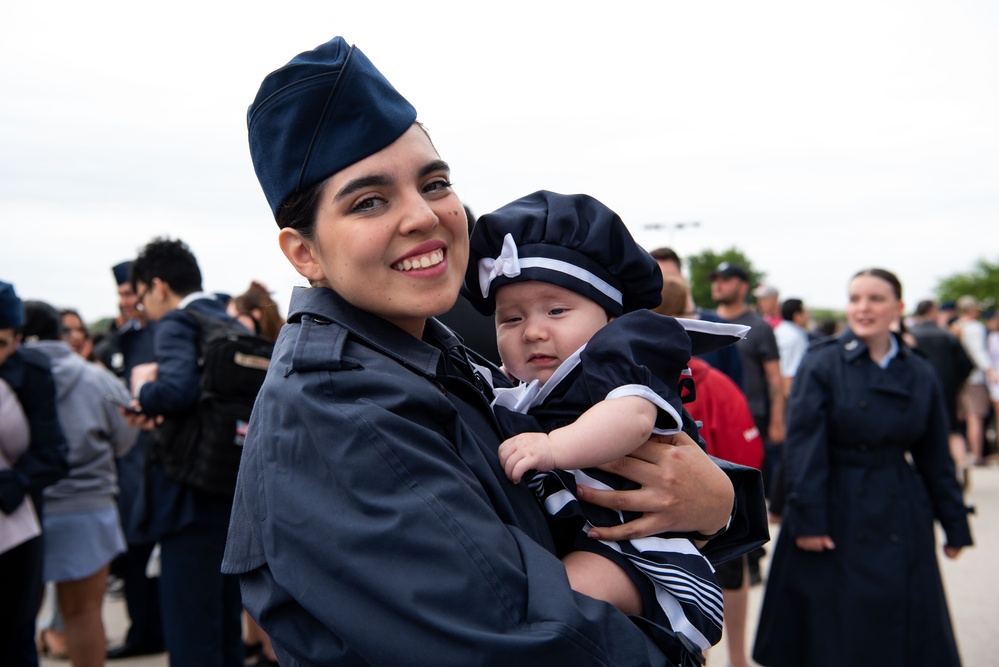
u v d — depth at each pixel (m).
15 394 3.37
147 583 4.76
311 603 1.07
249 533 1.19
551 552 1.29
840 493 3.46
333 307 1.27
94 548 3.93
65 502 3.87
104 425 4.05
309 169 1.23
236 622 3.91
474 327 2.22
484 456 1.26
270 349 3.52
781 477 5.04
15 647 3.40
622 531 1.34
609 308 1.57
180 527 3.40
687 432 1.56
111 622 5.46
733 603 3.94
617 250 1.56
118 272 5.38
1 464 3.31
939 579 3.44
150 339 5.42
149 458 3.48
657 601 1.32
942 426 3.52
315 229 1.25
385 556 1.05
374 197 1.22
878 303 3.45
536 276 1.52
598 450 1.32
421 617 1.02
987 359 10.82
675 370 1.48
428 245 1.25
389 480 1.07
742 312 6.01
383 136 1.22
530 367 1.57
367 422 1.09
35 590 3.40
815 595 3.45
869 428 3.43
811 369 3.53
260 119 1.28
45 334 4.16
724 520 1.46
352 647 1.06
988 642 4.49
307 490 1.10
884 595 3.34
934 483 3.54
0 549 3.21
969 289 49.75
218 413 3.34
